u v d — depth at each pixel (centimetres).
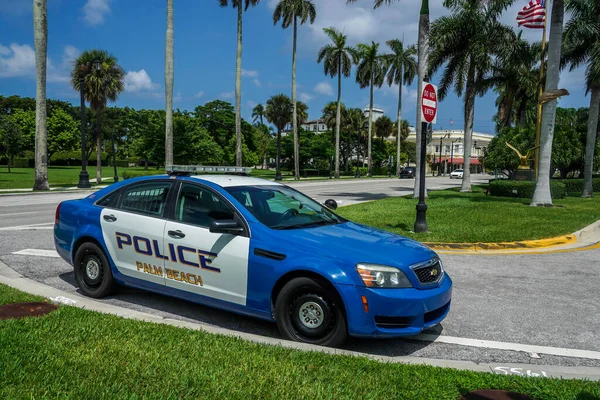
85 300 573
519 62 2611
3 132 5622
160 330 438
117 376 334
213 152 5069
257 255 464
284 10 4825
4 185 3341
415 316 428
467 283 721
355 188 3438
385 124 9131
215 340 417
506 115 3434
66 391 307
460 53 2634
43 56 2695
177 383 326
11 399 291
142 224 546
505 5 2458
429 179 6425
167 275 527
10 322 438
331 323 431
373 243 469
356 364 376
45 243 963
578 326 536
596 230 1239
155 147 4838
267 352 393
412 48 6631
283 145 7719
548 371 406
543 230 1183
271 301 459
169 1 2886
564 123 3831
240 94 3975
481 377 361
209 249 492
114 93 3734
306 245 453
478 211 1587
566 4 2467
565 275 781
